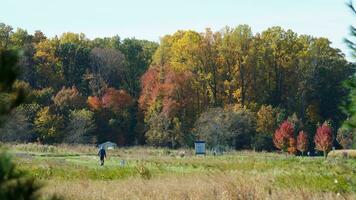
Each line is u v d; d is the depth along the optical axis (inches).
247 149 3745.1
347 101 306.0
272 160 2101.4
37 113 3528.5
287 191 729.6
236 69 4574.3
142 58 5359.3
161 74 4453.7
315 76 4520.2
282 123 3688.5
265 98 4530.0
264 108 3848.4
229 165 1621.6
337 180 739.4
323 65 4564.5
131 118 4188.0
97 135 3909.9
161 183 916.6
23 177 183.6
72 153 2500.0
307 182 813.9
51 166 1323.8
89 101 3961.6
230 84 4517.7
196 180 954.7
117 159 2194.9
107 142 3592.5
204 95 4544.8
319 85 4493.1
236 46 4569.4
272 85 4591.5
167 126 3919.8
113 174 1218.0
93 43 5551.2
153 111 4084.6
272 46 4616.1
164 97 4128.9
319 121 4333.2
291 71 4579.2
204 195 749.3
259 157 2564.0
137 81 5009.8
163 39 4938.5
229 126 3479.3
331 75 4512.8
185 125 4008.4
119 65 4894.2
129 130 4128.9
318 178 838.5
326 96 4448.8
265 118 3811.5
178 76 4207.7
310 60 4579.2
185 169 1540.4
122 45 5531.5
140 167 1261.1
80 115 3607.3
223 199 716.7
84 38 5585.6
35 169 1206.3
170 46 4911.4
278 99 4554.6
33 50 4606.3
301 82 4525.1
